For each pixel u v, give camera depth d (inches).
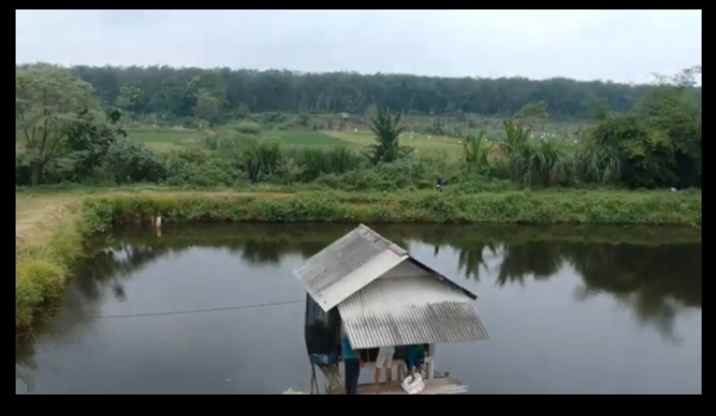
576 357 534.6
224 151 1337.4
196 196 1093.1
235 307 650.8
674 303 684.7
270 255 875.4
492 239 1005.8
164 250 896.9
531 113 1840.6
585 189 1263.5
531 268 829.8
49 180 1173.1
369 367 477.1
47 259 676.1
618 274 802.2
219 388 466.0
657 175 1291.8
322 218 1087.6
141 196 1057.5
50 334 570.3
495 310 657.0
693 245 973.8
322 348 540.1
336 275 496.7
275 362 513.3
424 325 446.6
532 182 1266.0
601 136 1312.7
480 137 1352.1
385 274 481.7
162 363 510.9
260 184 1231.5
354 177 1226.6
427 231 1055.6
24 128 1146.0
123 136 1280.8
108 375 487.8
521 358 530.3
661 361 529.0
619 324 618.2
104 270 786.8
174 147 1424.7
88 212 968.3
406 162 1278.3
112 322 603.2
